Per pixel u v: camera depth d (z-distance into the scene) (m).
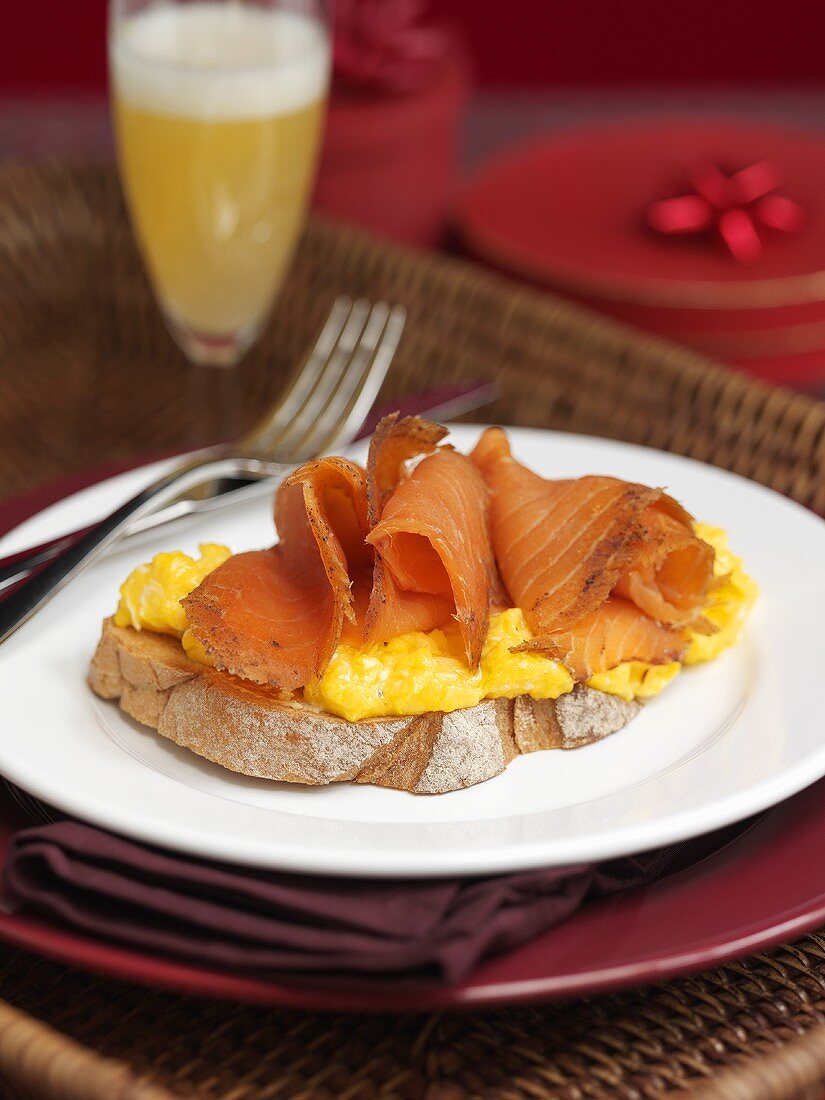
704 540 0.51
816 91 1.14
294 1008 0.46
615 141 0.92
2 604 0.51
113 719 0.50
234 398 0.70
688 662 0.52
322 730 0.48
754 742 0.49
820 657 0.52
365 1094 0.44
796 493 0.62
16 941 0.44
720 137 0.92
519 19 1.39
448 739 0.48
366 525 0.50
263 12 0.66
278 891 0.44
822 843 0.47
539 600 0.50
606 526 0.50
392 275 0.72
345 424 0.64
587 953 0.44
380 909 0.44
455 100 0.87
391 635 0.48
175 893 0.44
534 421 0.68
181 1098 0.44
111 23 0.67
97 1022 0.45
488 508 0.52
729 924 0.45
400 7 0.87
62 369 0.74
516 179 0.88
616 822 0.46
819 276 0.79
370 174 0.85
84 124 0.98
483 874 0.44
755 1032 0.46
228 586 0.49
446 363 0.70
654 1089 0.44
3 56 1.37
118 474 0.60
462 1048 0.45
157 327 0.74
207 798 0.47
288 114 0.66
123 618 0.51
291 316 0.73
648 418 0.66
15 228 0.75
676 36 1.39
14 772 0.47
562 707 0.50
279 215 0.67
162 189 0.66
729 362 0.80
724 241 0.81
